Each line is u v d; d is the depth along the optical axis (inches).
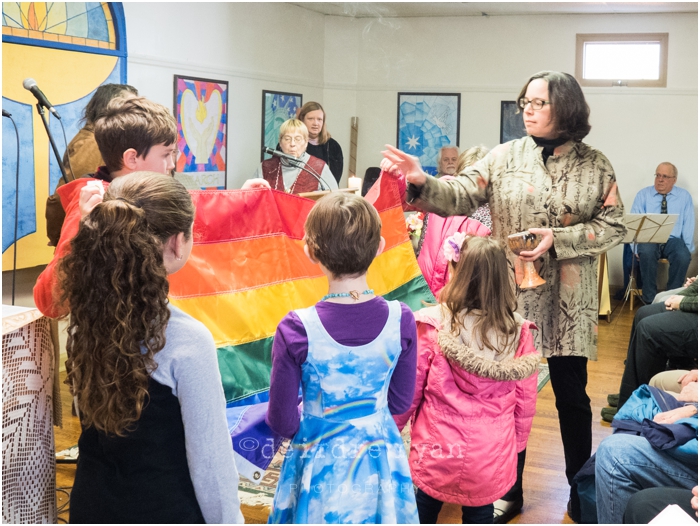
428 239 105.9
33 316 59.4
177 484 47.8
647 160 159.5
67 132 137.9
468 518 77.4
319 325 57.7
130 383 44.9
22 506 59.1
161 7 156.9
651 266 159.3
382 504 58.1
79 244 45.4
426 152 170.7
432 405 75.4
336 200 59.6
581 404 98.4
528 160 93.5
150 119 69.9
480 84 165.3
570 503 96.4
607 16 156.3
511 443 75.6
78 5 138.7
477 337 74.1
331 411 58.5
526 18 159.5
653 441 75.2
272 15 174.1
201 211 76.0
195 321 48.8
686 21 151.6
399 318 60.3
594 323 95.5
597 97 160.2
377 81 172.9
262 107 180.9
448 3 160.7
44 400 61.2
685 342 111.7
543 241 90.3
